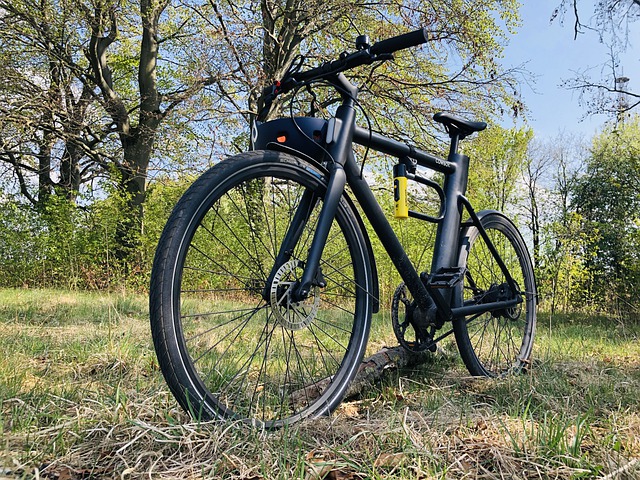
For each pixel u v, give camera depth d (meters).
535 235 9.32
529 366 2.97
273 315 1.78
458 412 1.96
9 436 1.46
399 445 1.50
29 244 11.19
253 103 10.29
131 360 2.69
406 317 2.39
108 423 1.58
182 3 10.49
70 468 1.33
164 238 1.58
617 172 10.06
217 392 1.99
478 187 11.01
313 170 1.92
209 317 4.20
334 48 10.92
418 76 11.51
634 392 2.29
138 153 12.85
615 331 5.25
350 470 1.39
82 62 15.39
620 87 8.10
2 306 5.83
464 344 2.63
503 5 11.23
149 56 12.93
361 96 10.52
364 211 2.15
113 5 11.29
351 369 2.06
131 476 1.30
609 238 8.42
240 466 1.35
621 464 1.37
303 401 2.06
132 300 6.77
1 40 11.44
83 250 10.70
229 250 1.99
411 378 2.62
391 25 10.37
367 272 2.13
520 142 14.02
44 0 11.16
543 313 8.41
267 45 10.57
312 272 1.78
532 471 1.38
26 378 2.32
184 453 1.43
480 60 10.67
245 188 1.91
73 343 3.10
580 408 2.07
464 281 2.72
